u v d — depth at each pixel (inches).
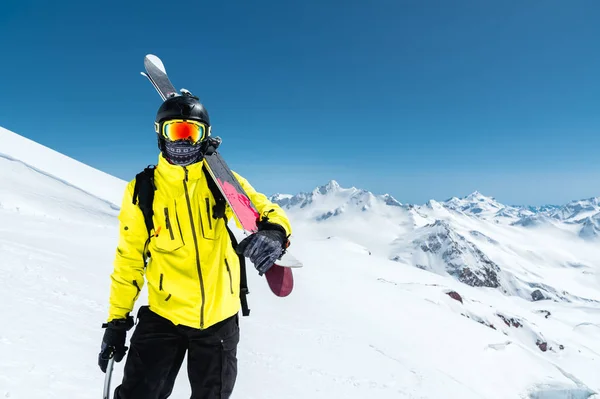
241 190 92.4
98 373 175.6
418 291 1749.5
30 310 229.9
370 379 398.0
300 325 604.4
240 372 277.3
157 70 107.3
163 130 85.2
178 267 91.6
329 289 1178.0
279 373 299.4
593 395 1063.6
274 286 84.2
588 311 4835.1
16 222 748.0
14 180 1541.6
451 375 779.4
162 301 92.9
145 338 91.8
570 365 1817.2
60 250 538.3
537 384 991.0
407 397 364.5
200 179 92.0
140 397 88.3
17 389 141.4
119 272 92.7
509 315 2021.4
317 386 295.1
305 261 1827.0
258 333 460.1
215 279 94.5
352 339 608.1
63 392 149.5
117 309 93.3
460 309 1752.0
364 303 1101.1
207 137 88.4
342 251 2696.9
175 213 88.9
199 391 93.2
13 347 173.6
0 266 324.8
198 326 92.2
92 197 1726.1
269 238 79.5
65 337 204.5
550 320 2915.8
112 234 871.1
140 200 88.4
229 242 99.3
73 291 316.5
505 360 1067.3
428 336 984.3
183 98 87.3
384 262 2849.4
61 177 1926.7
